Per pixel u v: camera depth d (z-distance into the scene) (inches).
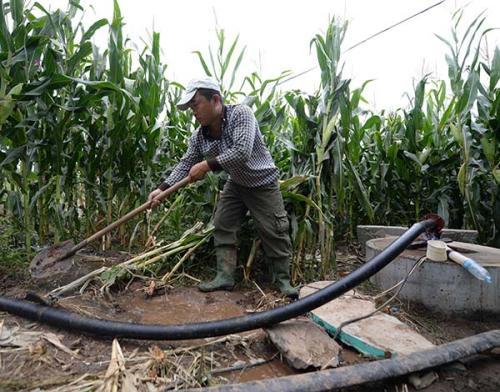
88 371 58.8
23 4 91.0
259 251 117.3
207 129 93.7
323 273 113.1
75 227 125.3
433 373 62.9
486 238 146.8
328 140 107.8
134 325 69.2
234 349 70.3
